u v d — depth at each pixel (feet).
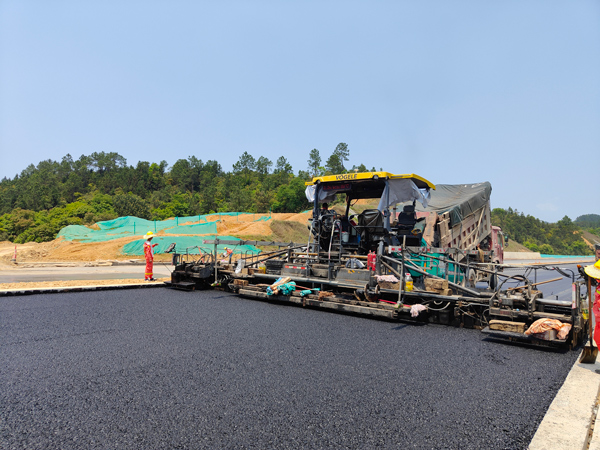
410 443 9.39
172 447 9.02
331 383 13.12
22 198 342.23
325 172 348.38
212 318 22.79
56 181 464.65
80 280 41.11
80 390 12.21
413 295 23.27
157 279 41.96
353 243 28.32
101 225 106.11
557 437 9.71
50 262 66.39
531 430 10.16
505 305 20.58
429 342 18.78
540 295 21.29
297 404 11.43
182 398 11.71
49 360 14.97
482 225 40.45
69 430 9.76
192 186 453.17
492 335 20.16
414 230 28.96
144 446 9.05
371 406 11.41
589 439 9.61
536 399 12.20
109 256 73.92
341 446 9.18
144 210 247.50
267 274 31.01
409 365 15.16
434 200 38.09
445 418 10.76
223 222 112.98
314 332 20.03
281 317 23.57
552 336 17.49
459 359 16.12
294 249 33.76
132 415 10.59
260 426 10.09
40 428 9.83
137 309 25.22
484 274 35.42
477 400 12.01
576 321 18.17
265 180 372.17
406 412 11.07
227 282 34.14
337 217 28.81
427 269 26.81
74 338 18.04
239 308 26.21
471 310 22.30
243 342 17.76
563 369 15.23
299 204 254.88
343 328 21.15
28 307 25.59
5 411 10.74
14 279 42.39
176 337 18.39
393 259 24.63
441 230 30.35
